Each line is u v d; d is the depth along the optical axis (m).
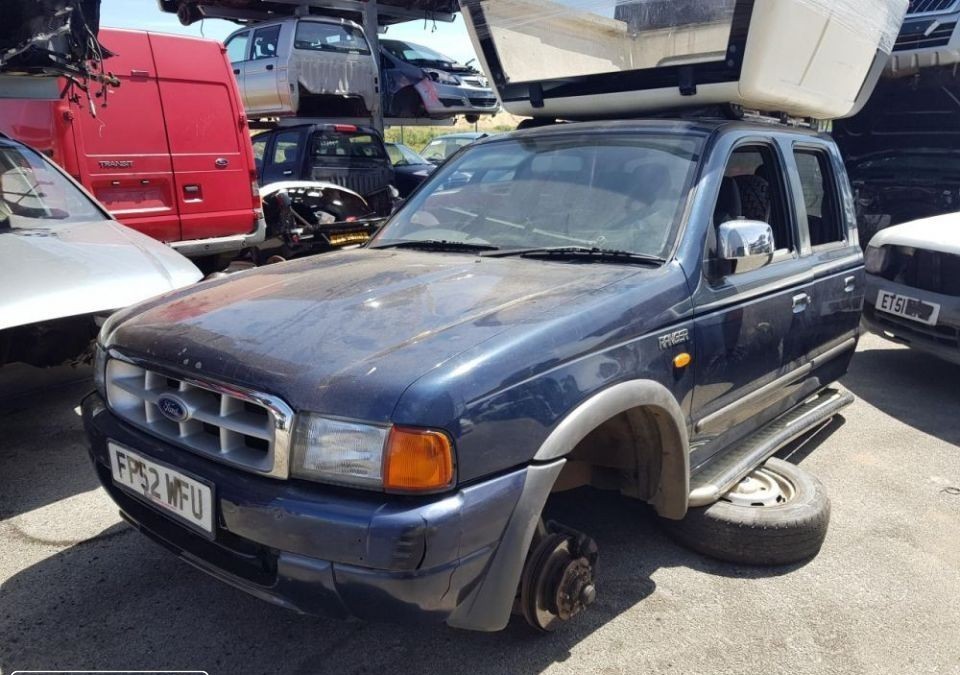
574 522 3.60
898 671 2.65
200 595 2.99
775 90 3.61
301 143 10.32
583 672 2.60
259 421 2.21
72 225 4.73
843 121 9.96
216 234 7.15
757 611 2.96
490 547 2.18
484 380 2.15
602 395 2.45
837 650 2.75
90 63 5.68
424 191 3.96
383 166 11.32
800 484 3.48
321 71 11.77
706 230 3.11
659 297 2.78
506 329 2.34
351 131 10.91
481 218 3.54
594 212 3.28
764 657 2.70
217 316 2.59
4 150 4.94
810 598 3.06
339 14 13.18
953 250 5.17
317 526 2.03
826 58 3.89
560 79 3.99
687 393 2.93
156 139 6.59
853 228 4.51
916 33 8.63
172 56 6.71
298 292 2.76
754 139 3.64
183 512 2.34
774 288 3.50
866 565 3.30
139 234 4.83
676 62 3.79
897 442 4.68
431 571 2.03
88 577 3.10
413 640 2.74
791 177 3.87
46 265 3.92
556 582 2.53
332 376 2.12
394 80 13.41
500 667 2.62
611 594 3.05
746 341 3.28
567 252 3.08
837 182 4.42
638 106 3.85
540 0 3.97
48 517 3.57
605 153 3.50
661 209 3.15
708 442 3.26
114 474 2.61
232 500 2.17
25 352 4.05
